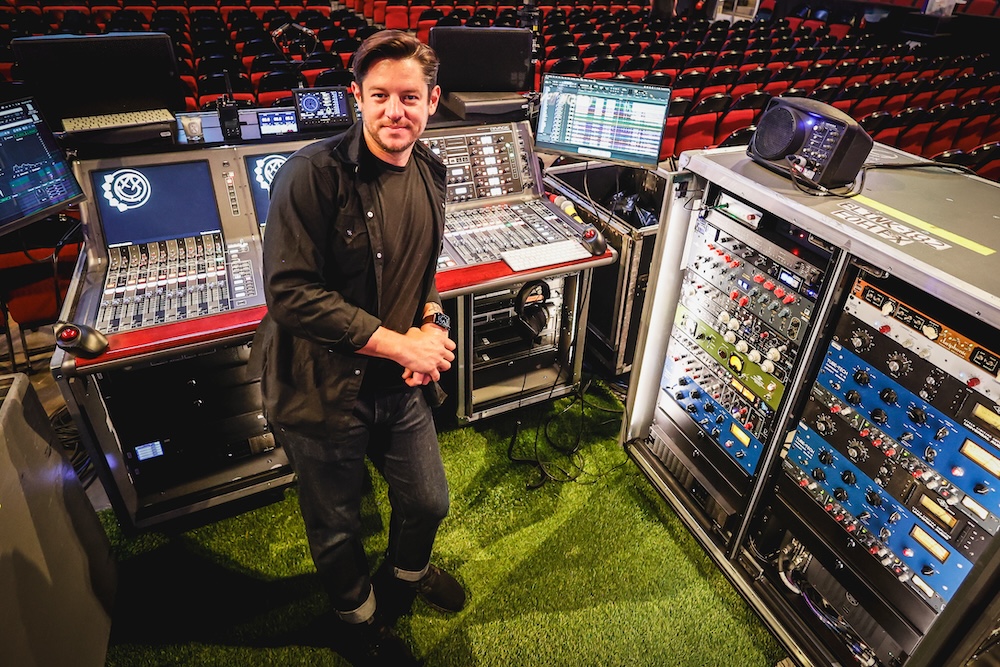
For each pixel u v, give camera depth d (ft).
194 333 5.76
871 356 4.82
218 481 7.11
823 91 17.12
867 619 5.45
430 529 5.53
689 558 6.90
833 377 5.17
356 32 22.67
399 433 5.10
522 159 8.58
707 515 7.07
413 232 4.43
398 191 4.30
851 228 4.61
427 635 6.09
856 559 5.35
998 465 4.10
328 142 4.07
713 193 5.99
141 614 6.17
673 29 31.27
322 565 5.20
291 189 3.84
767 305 5.62
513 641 6.06
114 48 6.30
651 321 7.00
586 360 10.09
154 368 6.36
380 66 3.72
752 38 29.14
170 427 6.75
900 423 4.71
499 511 7.38
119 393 6.32
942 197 5.32
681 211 6.24
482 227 7.88
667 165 9.50
